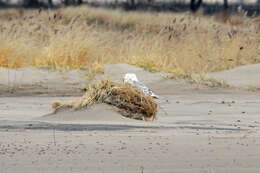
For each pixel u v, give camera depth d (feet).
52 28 185.37
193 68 163.32
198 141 71.77
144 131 78.74
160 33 185.88
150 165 60.29
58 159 62.49
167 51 172.65
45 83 142.61
